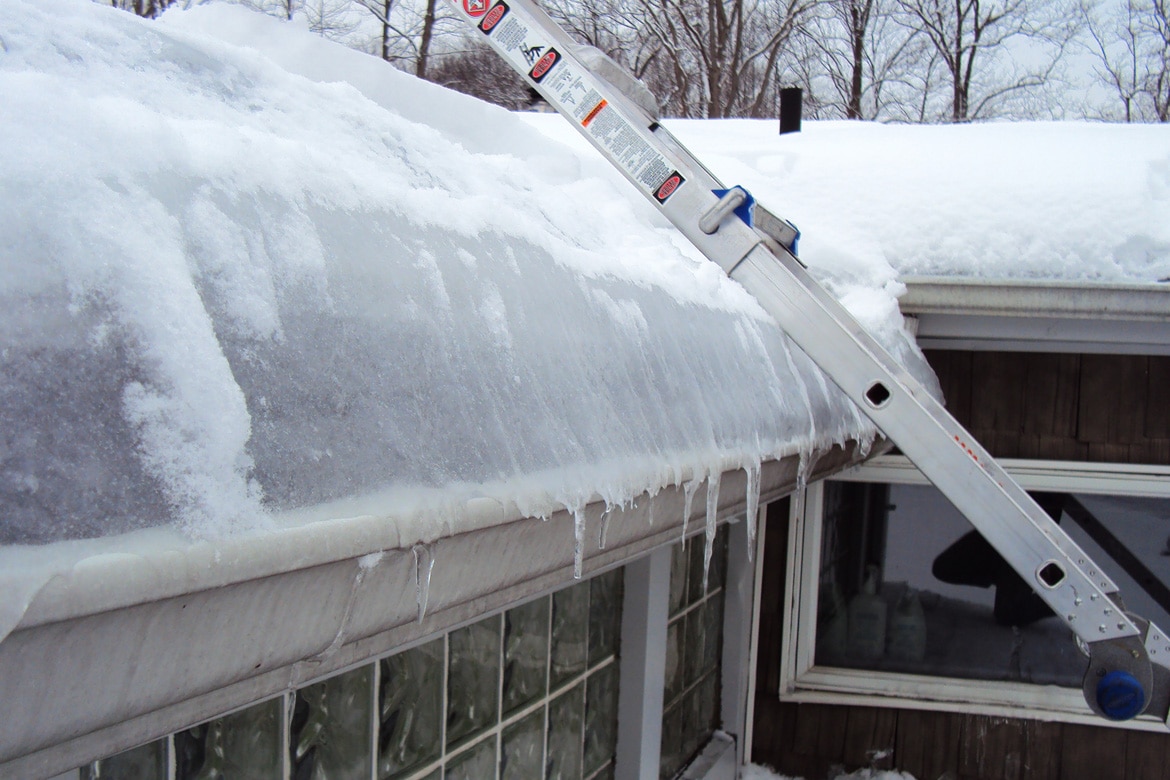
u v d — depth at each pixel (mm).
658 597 2674
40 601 532
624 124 1796
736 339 1806
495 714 1982
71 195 639
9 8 979
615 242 1845
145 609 601
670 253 1990
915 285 3004
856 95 17266
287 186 854
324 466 738
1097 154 3277
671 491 1359
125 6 9336
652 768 2676
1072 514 3682
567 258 1337
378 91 2062
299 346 754
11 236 586
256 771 1371
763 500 2010
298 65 1940
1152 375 3582
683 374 1490
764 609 3873
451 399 911
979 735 3752
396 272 920
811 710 3854
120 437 596
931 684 3779
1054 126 4066
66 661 576
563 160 2377
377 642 941
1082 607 1598
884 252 3086
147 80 1035
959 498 1596
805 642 3850
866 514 3891
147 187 705
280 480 695
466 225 1121
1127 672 1595
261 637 723
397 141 1437
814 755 3854
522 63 1870
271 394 712
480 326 1013
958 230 3070
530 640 2127
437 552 881
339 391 777
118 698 627
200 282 694
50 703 581
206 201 748
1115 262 2959
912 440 1605
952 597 3826
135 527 591
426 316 927
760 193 3303
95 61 997
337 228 879
